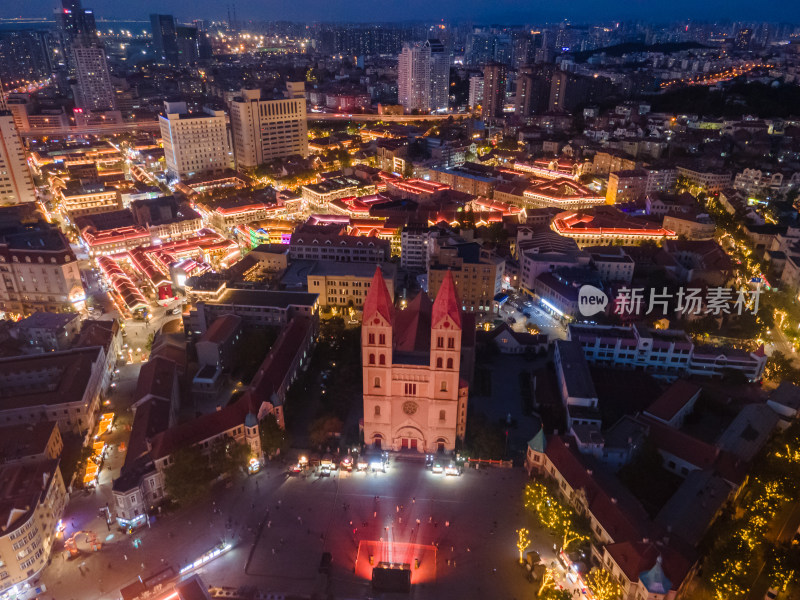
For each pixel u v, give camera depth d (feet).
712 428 519.19
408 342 483.51
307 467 472.85
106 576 378.12
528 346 638.94
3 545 353.10
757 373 582.35
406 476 464.24
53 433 466.29
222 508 432.25
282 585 372.58
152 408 492.54
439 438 482.28
